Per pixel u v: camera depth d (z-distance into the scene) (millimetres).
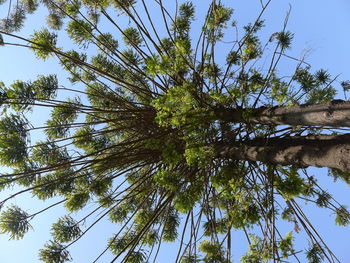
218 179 5070
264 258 4598
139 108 6508
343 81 5156
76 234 5926
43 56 6039
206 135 5246
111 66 7988
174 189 4828
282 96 4113
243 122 4828
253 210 4871
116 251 6598
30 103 5102
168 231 6980
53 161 5758
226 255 5098
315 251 5367
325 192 5262
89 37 6371
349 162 3025
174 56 5777
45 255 5461
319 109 3264
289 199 4734
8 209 5242
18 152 5078
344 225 5617
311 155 3555
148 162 6238
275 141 4422
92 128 7559
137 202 7465
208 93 5082
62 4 7484
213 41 5184
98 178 6598
